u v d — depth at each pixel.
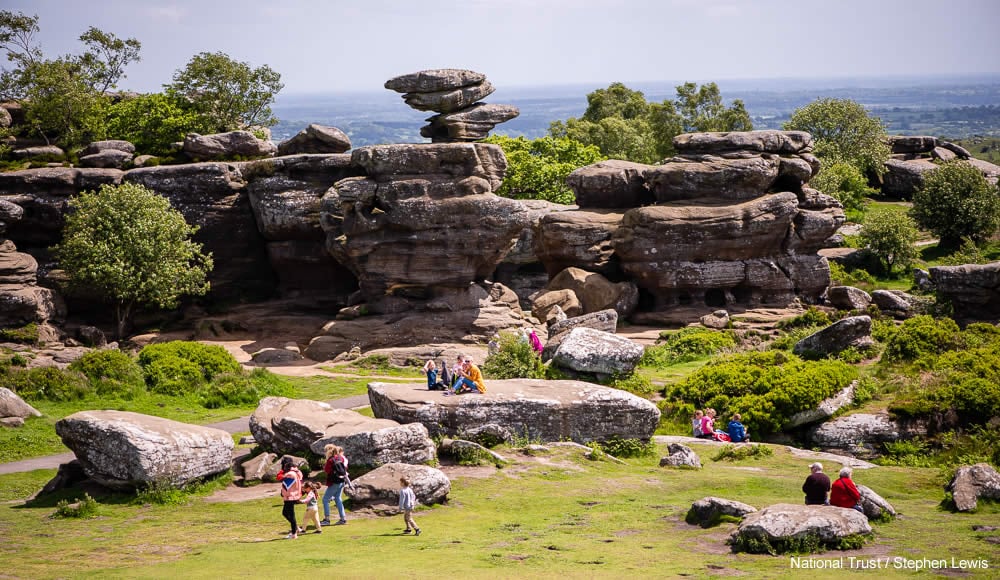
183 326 60.28
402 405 28.12
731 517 20.02
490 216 54.97
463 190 55.78
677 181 59.84
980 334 40.66
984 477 22.70
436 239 55.22
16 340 51.19
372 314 56.31
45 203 58.56
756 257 58.41
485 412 28.09
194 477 25.06
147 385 40.56
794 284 58.75
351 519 21.72
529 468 26.30
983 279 48.75
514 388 29.98
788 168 60.19
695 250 56.97
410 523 20.11
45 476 28.84
